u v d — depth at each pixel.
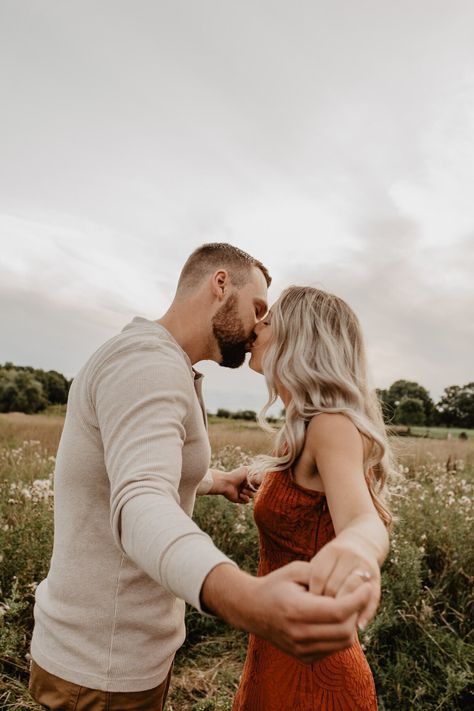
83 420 1.32
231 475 2.16
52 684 1.33
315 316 1.54
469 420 69.75
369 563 0.72
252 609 0.72
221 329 1.64
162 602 1.38
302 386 1.43
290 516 1.45
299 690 1.43
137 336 1.33
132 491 1.00
